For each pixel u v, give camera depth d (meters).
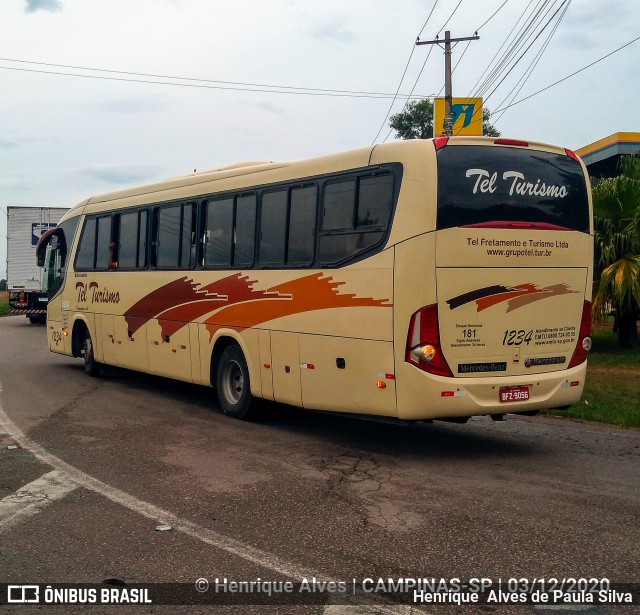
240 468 7.84
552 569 5.12
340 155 8.64
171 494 6.90
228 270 10.41
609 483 7.23
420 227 7.62
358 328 8.21
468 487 7.09
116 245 13.54
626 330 16.52
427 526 5.99
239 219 10.28
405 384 7.71
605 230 15.38
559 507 6.46
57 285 15.93
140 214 12.77
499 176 7.99
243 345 10.11
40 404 11.80
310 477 7.48
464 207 7.77
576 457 8.30
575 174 8.55
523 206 8.12
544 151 8.33
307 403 8.98
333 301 8.55
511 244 8.01
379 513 6.32
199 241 11.14
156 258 12.27
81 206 15.15
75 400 12.19
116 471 7.73
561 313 8.43
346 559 5.31
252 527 5.99
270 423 10.30
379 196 8.07
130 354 13.05
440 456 8.36
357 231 8.30
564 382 8.41
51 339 16.23
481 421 10.48
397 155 7.88
